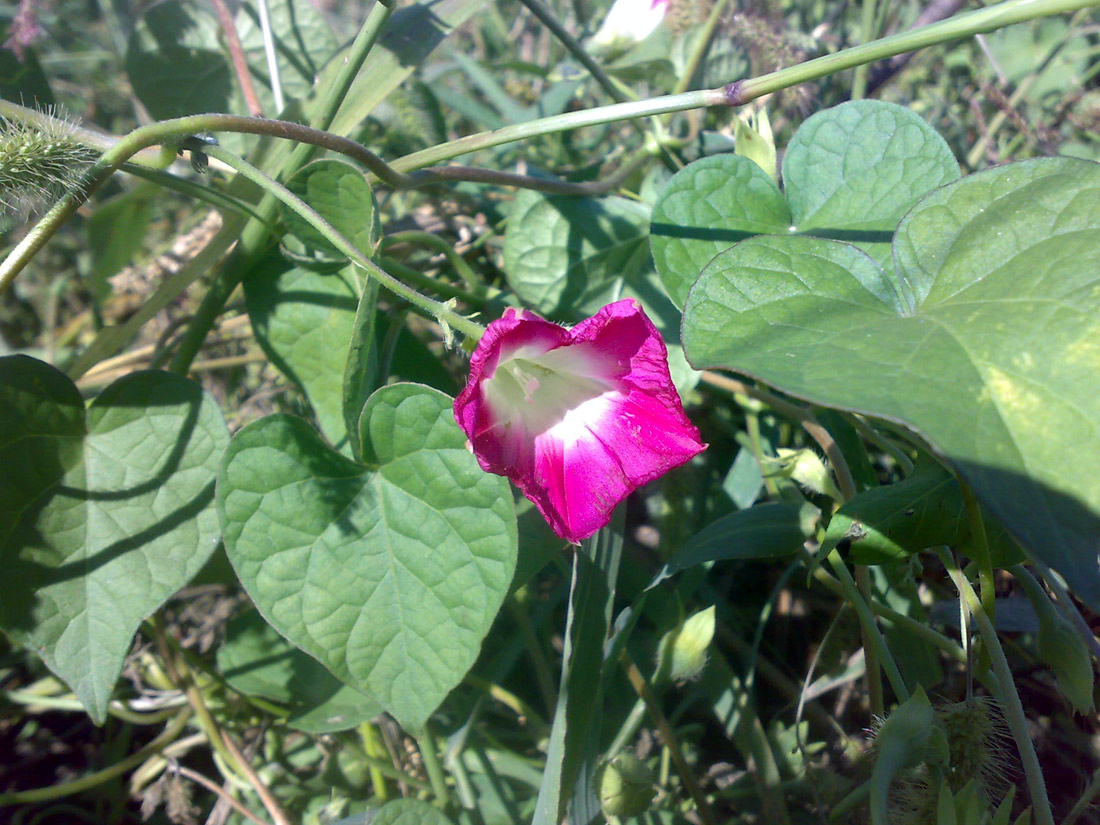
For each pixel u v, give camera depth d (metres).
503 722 0.24
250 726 0.25
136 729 0.26
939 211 0.15
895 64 0.33
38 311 0.33
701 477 0.26
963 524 0.18
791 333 0.14
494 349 0.16
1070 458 0.12
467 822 0.21
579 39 0.36
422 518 0.17
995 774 0.17
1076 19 0.37
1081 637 0.17
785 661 0.25
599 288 0.25
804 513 0.20
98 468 0.19
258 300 0.22
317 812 0.22
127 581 0.18
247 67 0.29
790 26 0.38
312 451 0.17
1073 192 0.14
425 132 0.30
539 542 0.22
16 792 0.23
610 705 0.22
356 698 0.22
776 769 0.20
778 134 0.33
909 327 0.14
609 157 0.34
